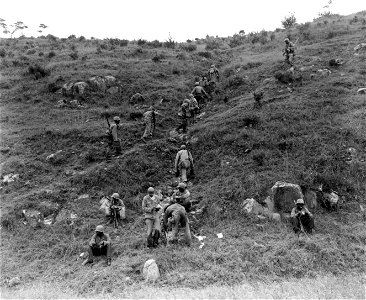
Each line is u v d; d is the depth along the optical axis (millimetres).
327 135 13359
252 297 6742
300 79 19672
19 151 15484
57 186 12734
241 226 10117
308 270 8164
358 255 8539
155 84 23094
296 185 10586
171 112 19625
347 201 10688
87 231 10609
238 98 19594
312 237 9266
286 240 9203
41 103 20734
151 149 15055
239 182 11719
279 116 15320
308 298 6586
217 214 10672
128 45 34125
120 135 16531
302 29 32156
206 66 27656
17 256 9586
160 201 11609
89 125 17562
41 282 8328
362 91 16844
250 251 8844
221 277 7992
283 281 7684
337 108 15461
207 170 13227
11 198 12305
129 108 19891
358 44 23500
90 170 13461
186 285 7719
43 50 32688
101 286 7918
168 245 9406
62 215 11383
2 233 10609
